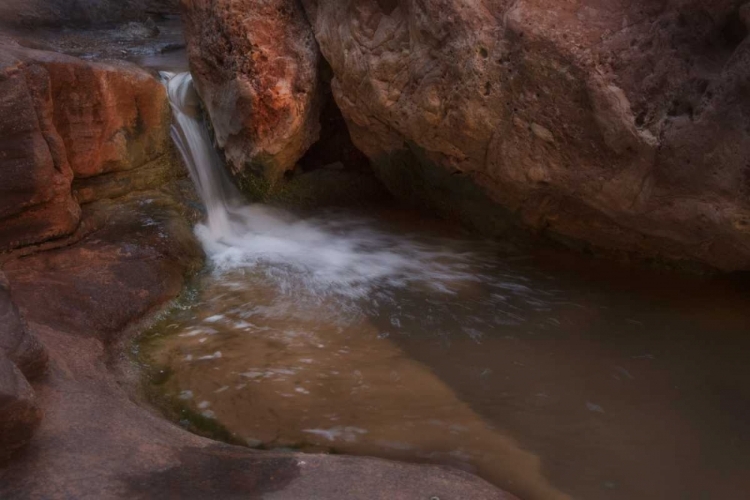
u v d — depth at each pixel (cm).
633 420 431
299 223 721
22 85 498
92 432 346
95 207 616
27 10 1066
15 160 504
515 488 370
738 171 459
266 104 664
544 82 513
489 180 621
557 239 651
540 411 438
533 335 528
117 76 618
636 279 608
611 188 528
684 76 479
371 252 666
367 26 607
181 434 366
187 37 725
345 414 430
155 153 674
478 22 531
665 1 491
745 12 458
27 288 493
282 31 676
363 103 638
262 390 452
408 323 545
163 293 552
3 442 314
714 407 444
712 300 572
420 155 652
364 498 318
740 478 383
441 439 408
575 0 510
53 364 401
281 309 561
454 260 651
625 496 367
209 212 696
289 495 317
